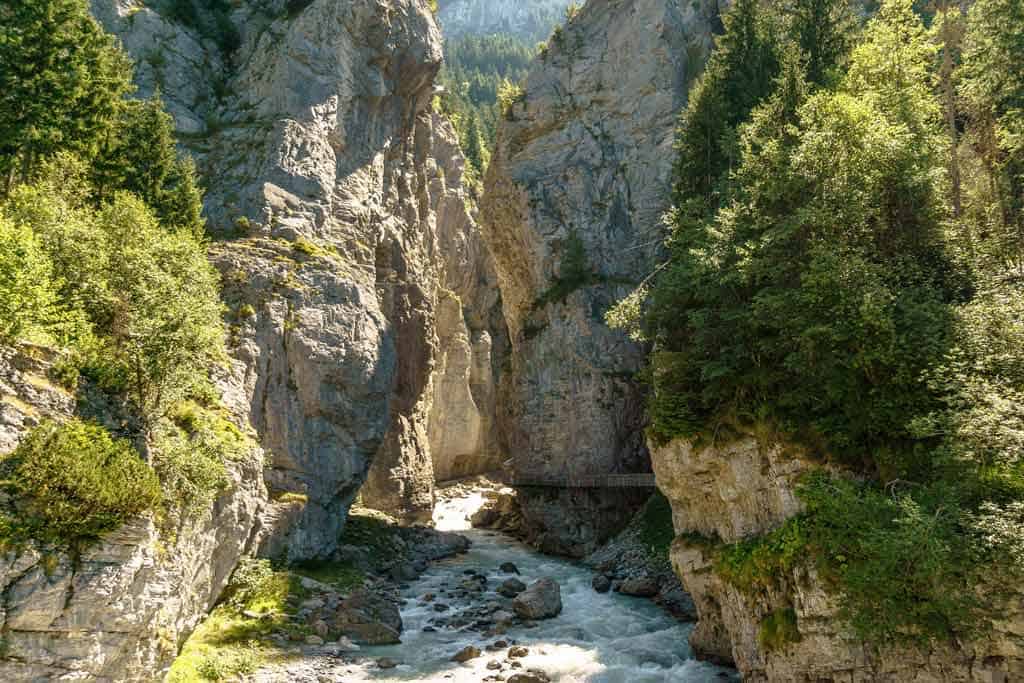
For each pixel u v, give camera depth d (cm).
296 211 4866
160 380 2295
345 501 4369
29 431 1841
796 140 3272
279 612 3105
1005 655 1777
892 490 2025
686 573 2909
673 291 3045
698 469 2858
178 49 5697
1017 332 2002
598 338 6241
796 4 4550
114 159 3753
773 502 2505
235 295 4153
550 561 5162
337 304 4512
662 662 2839
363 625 3075
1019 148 3020
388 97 6053
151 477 2023
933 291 2344
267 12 6412
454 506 7600
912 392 2178
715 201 3828
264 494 3453
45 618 1691
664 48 7100
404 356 5981
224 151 5106
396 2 6084
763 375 2572
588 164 7069
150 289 2459
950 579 1819
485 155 13025
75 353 2159
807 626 2180
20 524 1692
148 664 2012
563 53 7738
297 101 5312
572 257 6488
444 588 4106
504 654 2895
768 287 2634
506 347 10462
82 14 3544
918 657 1950
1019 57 3014
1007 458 1848
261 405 3959
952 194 3005
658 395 3091
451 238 9831
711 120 4166
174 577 2175
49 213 2548
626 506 5703
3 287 1944
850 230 2512
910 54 3372
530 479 6216
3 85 3108
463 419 8706
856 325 2208
